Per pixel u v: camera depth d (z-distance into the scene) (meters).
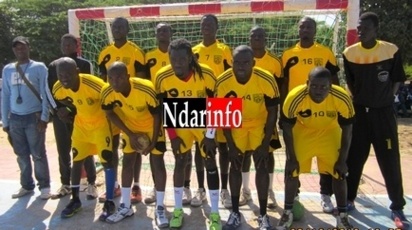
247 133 3.72
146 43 5.89
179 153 3.88
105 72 4.57
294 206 4.00
